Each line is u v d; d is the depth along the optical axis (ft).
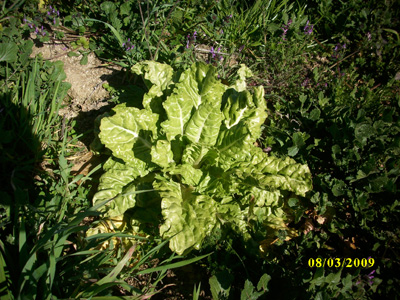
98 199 2.44
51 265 1.85
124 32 3.56
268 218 2.60
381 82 3.63
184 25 3.72
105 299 1.88
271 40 3.69
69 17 3.59
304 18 3.79
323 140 3.07
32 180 2.73
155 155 2.32
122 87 3.37
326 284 2.21
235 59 3.69
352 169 2.82
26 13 3.61
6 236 2.27
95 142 2.83
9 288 2.00
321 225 2.69
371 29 3.72
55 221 2.38
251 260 2.40
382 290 2.37
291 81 3.47
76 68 3.49
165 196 2.21
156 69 2.79
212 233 2.42
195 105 2.62
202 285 2.41
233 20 3.70
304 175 2.42
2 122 2.65
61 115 3.20
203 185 2.55
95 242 2.14
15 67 3.09
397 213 2.67
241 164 2.46
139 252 2.43
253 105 2.56
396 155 2.82
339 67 3.73
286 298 2.18
